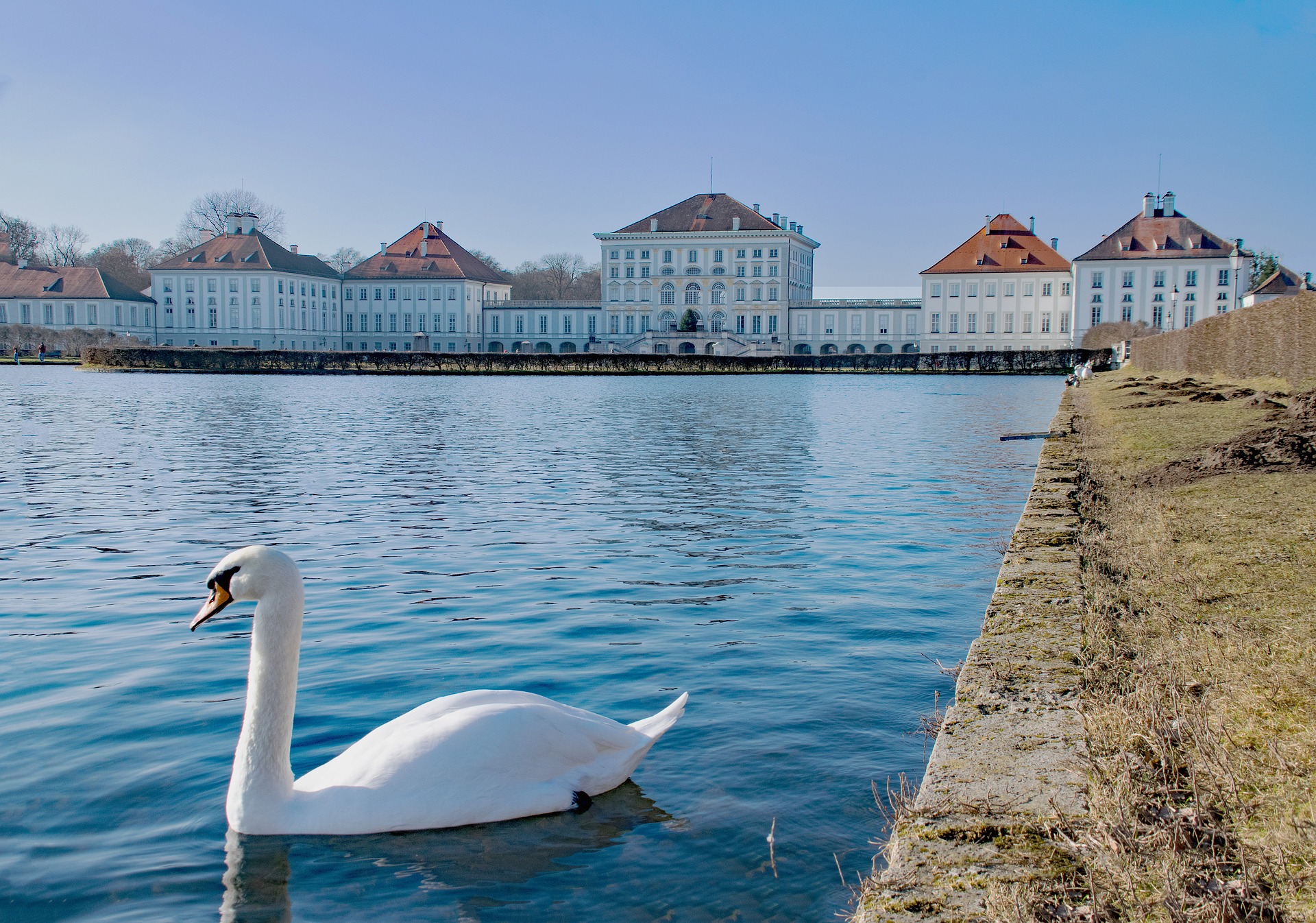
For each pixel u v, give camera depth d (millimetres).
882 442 25516
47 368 85250
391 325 138375
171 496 16078
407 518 14211
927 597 9719
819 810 5133
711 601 9570
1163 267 112938
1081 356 88938
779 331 128125
